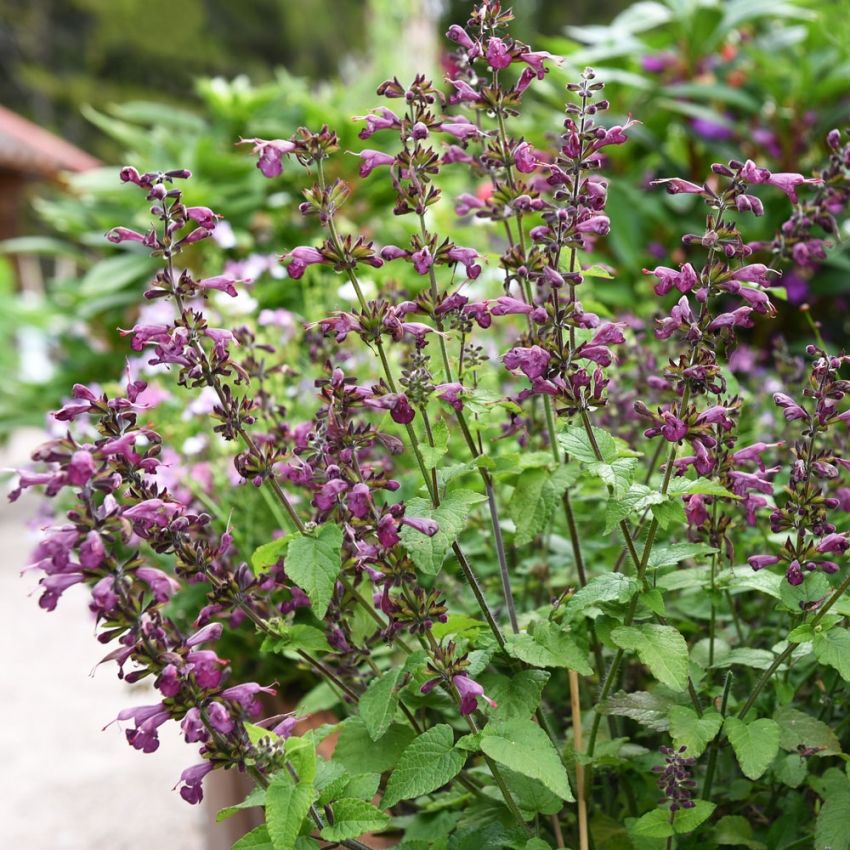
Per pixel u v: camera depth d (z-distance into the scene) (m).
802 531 0.66
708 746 0.72
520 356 0.63
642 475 0.88
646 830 0.63
